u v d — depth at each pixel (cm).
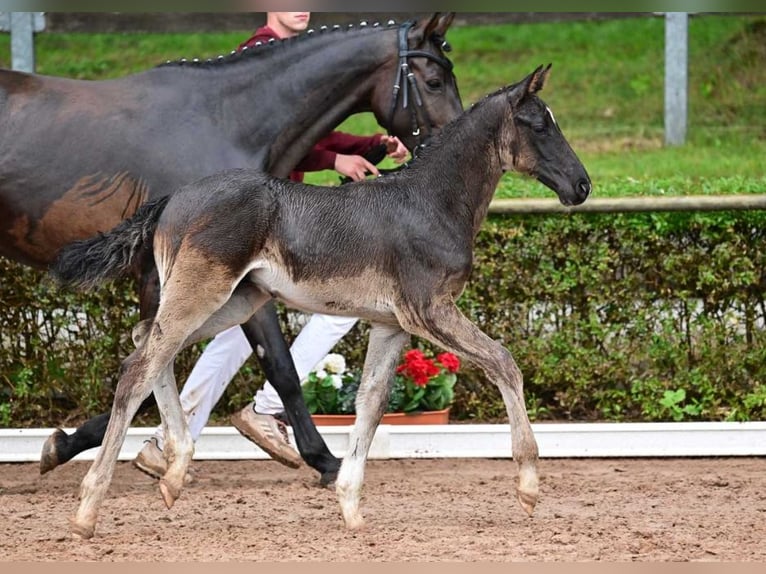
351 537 848
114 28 2238
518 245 1220
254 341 1018
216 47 2411
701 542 835
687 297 1220
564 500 991
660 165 1842
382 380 879
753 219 1205
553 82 2344
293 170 1088
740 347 1221
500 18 2339
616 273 1231
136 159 987
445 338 846
